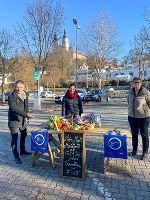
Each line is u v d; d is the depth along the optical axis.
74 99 3.63
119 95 20.50
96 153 3.54
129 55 23.70
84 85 31.73
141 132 3.28
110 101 14.95
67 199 2.30
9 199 2.31
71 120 3.04
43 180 2.70
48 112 9.01
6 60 15.05
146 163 3.16
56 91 28.91
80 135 2.69
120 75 38.09
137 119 3.26
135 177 2.77
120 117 7.12
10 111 3.25
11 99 3.20
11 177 2.79
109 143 2.71
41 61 10.11
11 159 3.35
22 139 3.44
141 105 3.20
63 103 3.66
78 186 2.56
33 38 9.95
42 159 3.31
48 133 2.89
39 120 6.63
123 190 2.47
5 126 5.84
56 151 3.40
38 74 9.62
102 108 10.17
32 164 3.07
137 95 3.21
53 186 2.56
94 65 19.22
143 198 2.32
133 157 3.37
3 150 3.76
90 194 2.39
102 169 2.98
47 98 22.61
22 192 2.44
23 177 2.78
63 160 2.74
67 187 2.54
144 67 23.64
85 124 3.00
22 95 3.26
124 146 2.69
